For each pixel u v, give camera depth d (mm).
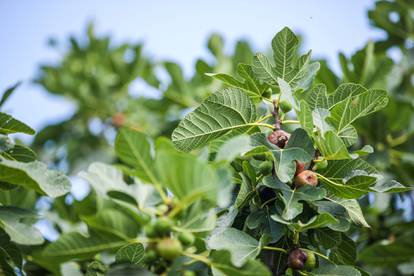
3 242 1203
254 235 1262
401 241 1741
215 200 1002
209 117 1281
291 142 1235
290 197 1206
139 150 1056
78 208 1533
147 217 1077
